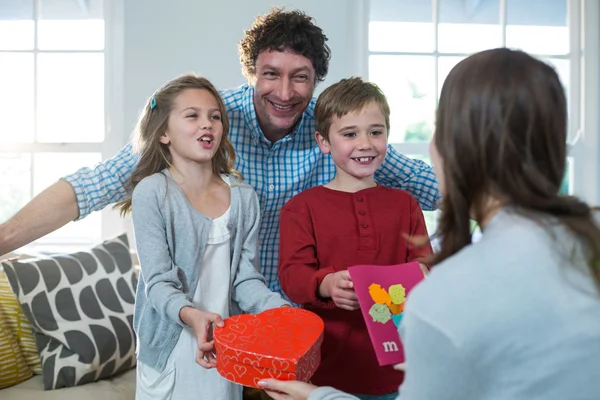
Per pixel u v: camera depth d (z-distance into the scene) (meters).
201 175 1.52
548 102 0.76
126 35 2.84
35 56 3.00
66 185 1.62
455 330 0.71
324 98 1.57
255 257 1.56
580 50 3.20
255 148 1.76
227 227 1.50
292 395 1.08
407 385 0.76
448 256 0.85
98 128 3.04
